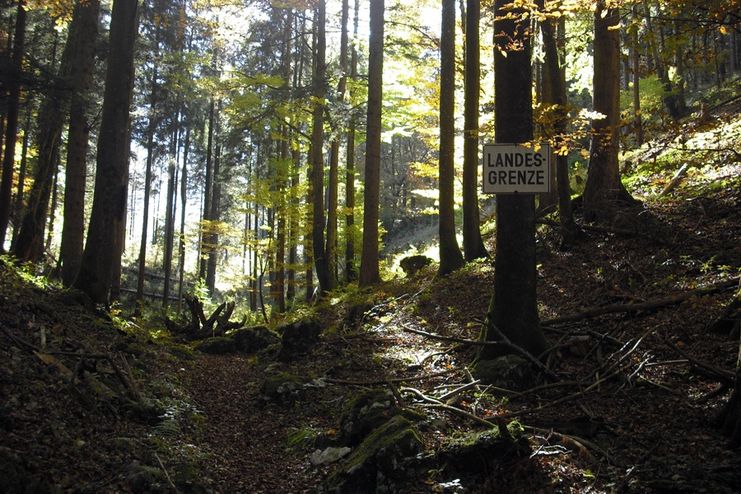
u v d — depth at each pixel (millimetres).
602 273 10703
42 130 16562
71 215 14438
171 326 15547
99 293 11258
